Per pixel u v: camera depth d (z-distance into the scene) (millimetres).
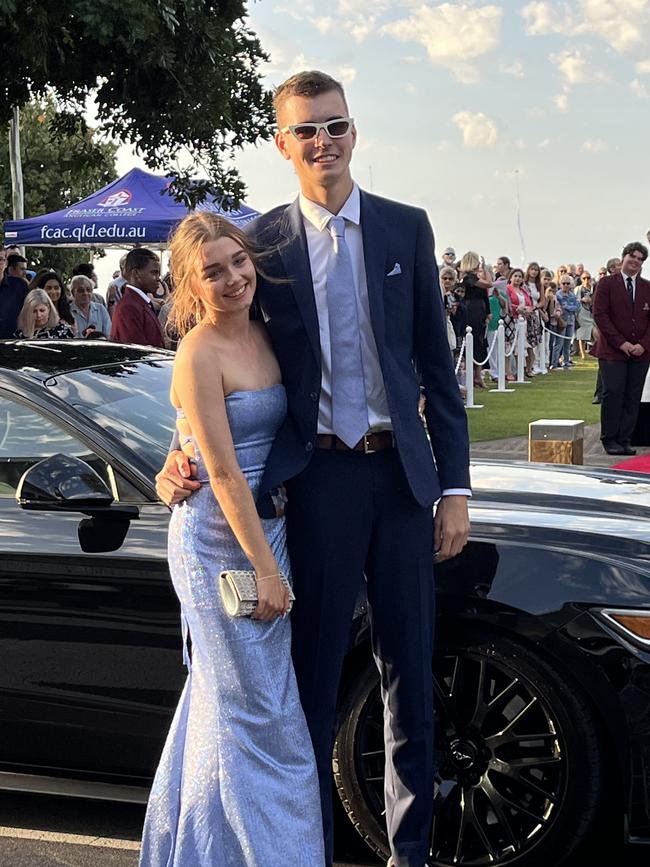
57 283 10539
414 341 3396
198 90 10383
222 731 3146
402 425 3238
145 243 15391
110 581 3779
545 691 3475
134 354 4691
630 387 11891
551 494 4066
